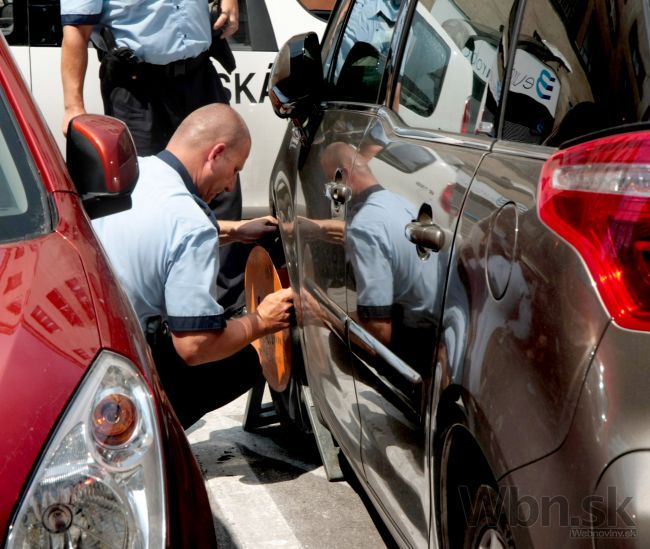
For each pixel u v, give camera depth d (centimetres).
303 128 346
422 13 273
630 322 151
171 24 481
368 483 287
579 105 180
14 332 174
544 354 166
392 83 284
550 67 194
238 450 394
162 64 486
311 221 324
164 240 314
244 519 340
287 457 388
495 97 216
